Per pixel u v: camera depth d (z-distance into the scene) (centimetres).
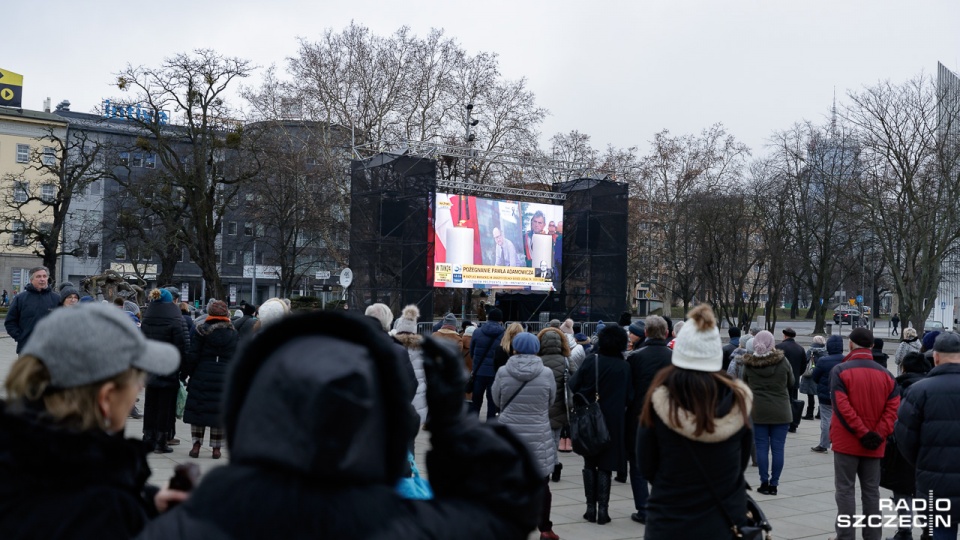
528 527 159
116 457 188
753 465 1105
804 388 1573
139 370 198
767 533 438
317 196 4228
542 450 704
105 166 4112
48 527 174
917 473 573
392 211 2475
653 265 5612
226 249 7044
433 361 162
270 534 120
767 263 4462
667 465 419
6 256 6412
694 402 404
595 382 767
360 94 4172
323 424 121
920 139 3750
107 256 6512
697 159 5378
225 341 946
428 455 161
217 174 3781
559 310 2862
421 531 136
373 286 2470
